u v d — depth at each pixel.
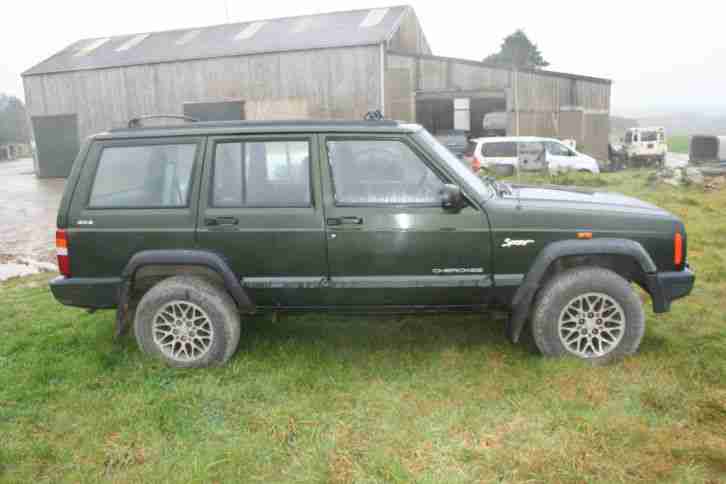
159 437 3.32
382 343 4.63
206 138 4.20
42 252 9.09
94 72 24.06
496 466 2.96
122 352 4.51
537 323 4.07
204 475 2.92
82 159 4.27
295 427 3.37
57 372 4.19
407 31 24.72
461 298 4.10
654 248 4.07
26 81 25.23
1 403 3.77
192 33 26.00
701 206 11.55
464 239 4.00
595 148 26.42
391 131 4.12
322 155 4.11
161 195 4.19
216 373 4.12
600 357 4.07
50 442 3.30
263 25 25.23
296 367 4.14
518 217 4.00
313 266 4.09
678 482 2.80
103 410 3.63
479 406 3.58
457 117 22.19
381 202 4.07
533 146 17.72
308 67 21.30
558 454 3.03
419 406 3.58
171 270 4.22
